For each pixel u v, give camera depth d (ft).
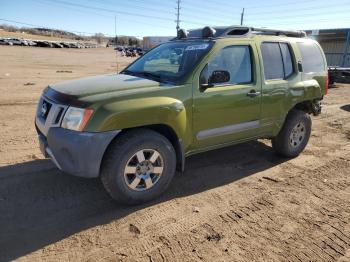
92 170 10.93
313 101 18.34
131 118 11.16
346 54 80.69
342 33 80.64
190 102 12.71
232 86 14.05
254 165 16.74
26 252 9.52
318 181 15.05
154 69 14.56
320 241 10.53
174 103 12.09
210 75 13.30
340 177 15.60
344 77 58.39
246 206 12.53
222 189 13.91
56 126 11.30
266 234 10.78
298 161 17.54
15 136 19.69
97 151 10.78
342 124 26.32
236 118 14.42
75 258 9.36
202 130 13.44
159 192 12.61
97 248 9.82
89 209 11.89
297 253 9.89
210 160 17.17
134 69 15.48
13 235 10.23
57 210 11.73
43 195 12.69
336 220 11.80
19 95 33.32
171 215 11.71
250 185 14.39
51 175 14.33
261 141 20.49
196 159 17.25
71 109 10.93
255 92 14.80
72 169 11.05
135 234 10.56
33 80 46.39
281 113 16.29
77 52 165.58
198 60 13.07
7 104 28.68
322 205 12.84
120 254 9.59
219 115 13.75
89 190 13.20
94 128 10.67
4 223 10.82
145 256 9.54
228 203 12.73
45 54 125.39
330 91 48.49
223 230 10.92
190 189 13.79
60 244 9.93
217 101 13.47
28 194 12.71
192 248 9.96
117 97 11.20
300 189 14.15
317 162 17.48
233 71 14.21
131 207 12.14
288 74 16.63
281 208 12.48
